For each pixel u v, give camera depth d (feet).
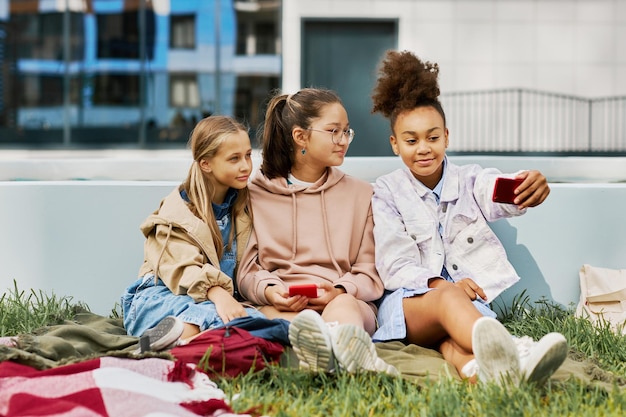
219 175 8.64
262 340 7.26
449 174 8.91
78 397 6.01
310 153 8.94
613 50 35.19
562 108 35.29
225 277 8.20
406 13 34.81
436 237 8.71
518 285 9.70
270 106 9.21
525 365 6.59
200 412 6.13
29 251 9.74
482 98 35.29
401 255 8.55
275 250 8.89
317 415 6.29
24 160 10.77
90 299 9.72
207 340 7.20
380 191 9.07
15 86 34.24
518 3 35.06
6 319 8.82
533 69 35.29
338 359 6.88
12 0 33.96
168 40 34.01
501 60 35.19
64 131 34.32
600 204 9.74
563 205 9.73
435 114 8.53
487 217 8.76
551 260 9.72
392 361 7.46
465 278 8.23
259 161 10.08
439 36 35.01
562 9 35.14
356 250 9.01
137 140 34.24
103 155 32.94
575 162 10.96
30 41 34.19
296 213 9.02
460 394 6.62
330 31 34.78
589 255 9.75
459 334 7.17
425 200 8.91
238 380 7.04
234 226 8.99
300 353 7.00
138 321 8.34
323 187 9.09
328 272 8.78
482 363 6.64
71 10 34.01
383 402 6.49
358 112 34.83
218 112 34.01
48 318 8.96
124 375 6.35
